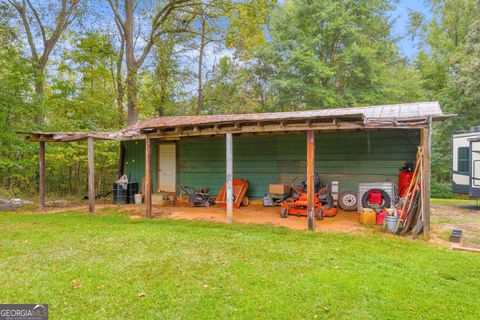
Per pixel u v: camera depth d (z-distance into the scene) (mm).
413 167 7859
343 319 2943
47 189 13836
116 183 11016
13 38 12633
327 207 7906
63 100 13555
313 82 17672
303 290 3512
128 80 15539
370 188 8219
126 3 15461
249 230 6449
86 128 13562
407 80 18203
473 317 2975
